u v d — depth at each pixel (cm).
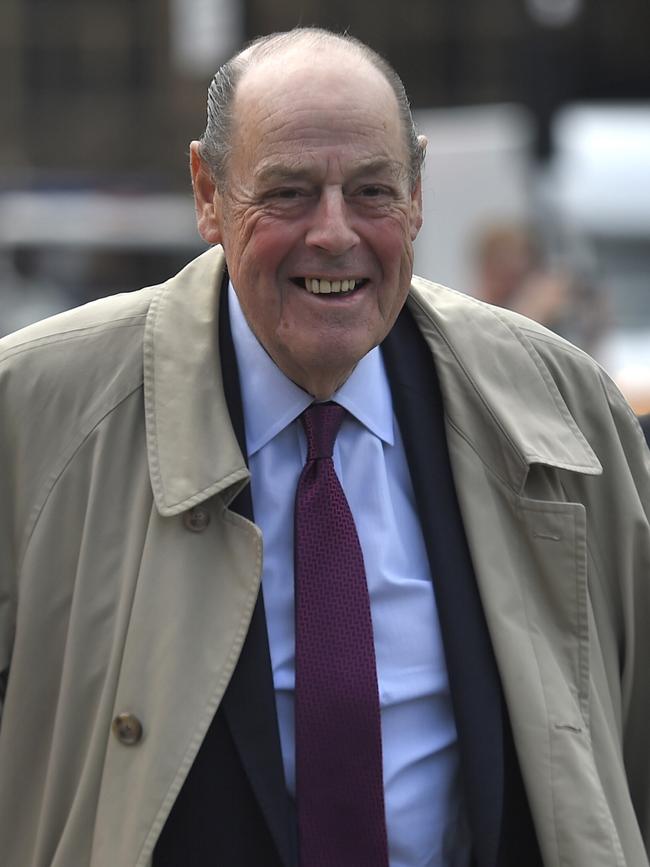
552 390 356
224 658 312
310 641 318
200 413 327
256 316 322
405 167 320
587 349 1039
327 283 315
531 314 1035
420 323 353
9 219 1612
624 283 1391
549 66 1645
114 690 315
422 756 326
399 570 332
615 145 1505
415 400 346
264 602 323
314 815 312
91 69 3162
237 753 314
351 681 317
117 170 3162
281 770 312
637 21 3231
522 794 331
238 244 320
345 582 323
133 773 310
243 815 314
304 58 313
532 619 334
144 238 1627
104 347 335
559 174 1470
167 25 3088
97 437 326
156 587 315
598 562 352
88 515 322
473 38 3184
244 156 315
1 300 1569
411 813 325
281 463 334
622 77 3225
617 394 370
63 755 317
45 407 329
